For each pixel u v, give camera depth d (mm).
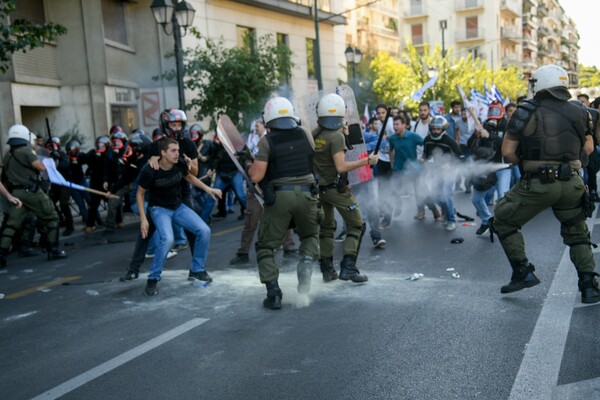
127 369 4285
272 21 24734
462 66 37625
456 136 13484
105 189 10938
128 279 6895
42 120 17391
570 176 5090
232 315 5402
